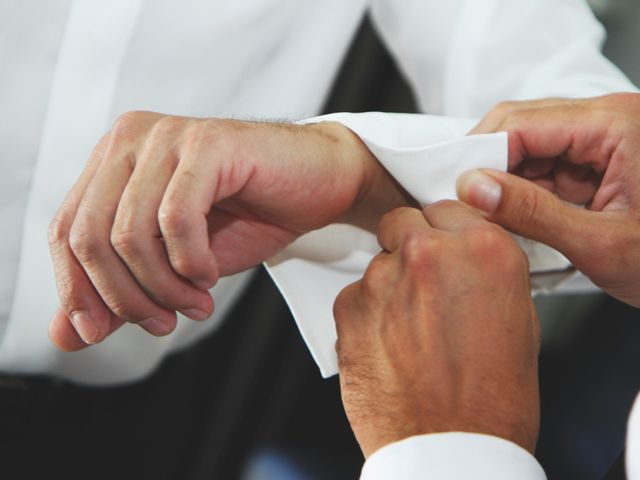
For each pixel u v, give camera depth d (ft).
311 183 1.79
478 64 2.97
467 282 1.51
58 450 3.00
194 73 2.55
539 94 2.76
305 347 3.63
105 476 3.11
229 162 1.60
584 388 3.36
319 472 3.42
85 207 1.60
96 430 3.10
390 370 1.49
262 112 2.88
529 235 1.86
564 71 2.83
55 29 2.30
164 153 1.58
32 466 2.96
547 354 3.48
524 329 1.51
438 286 1.51
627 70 3.44
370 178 1.97
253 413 3.62
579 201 2.20
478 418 1.42
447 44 3.08
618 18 3.44
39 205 2.52
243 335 3.63
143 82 2.47
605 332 3.42
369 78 3.92
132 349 2.88
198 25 2.43
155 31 2.36
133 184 1.56
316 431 3.56
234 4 2.45
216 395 3.54
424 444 1.39
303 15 2.72
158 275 1.61
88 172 1.71
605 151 1.98
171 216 1.51
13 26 2.26
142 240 1.57
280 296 3.60
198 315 1.71
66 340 1.79
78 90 2.37
